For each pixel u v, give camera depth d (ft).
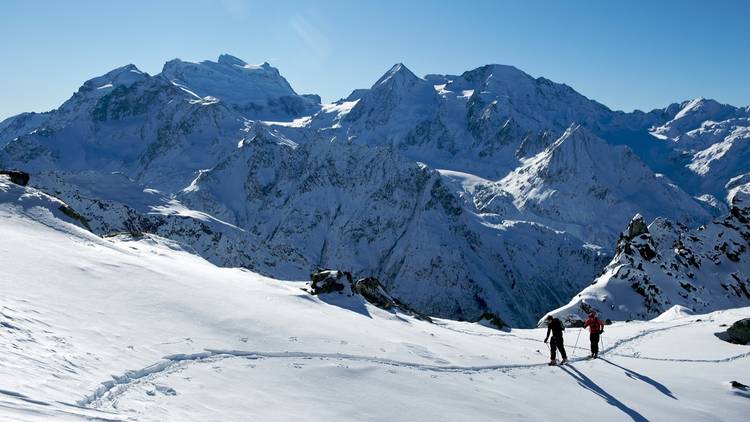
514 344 113.50
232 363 60.34
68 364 47.91
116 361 52.60
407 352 78.69
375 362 70.33
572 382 79.41
